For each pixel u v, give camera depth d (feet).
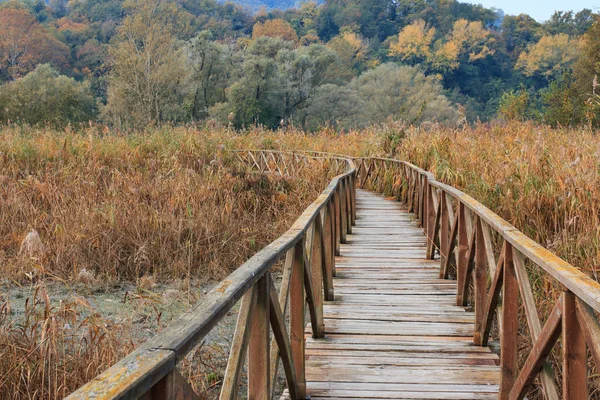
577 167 24.20
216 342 17.44
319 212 14.89
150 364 4.24
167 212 27.91
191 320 5.28
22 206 28.53
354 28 374.84
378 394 11.93
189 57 149.79
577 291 6.95
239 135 54.60
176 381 4.71
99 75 223.10
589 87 80.33
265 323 8.19
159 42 124.36
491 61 329.31
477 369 13.26
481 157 31.22
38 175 33.53
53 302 20.36
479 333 14.80
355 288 20.33
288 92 153.17
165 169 36.83
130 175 35.40
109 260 23.93
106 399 3.58
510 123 48.98
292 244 9.81
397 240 28.76
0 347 13.23
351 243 28.14
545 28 363.15
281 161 45.96
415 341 15.16
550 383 8.86
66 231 25.27
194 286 23.09
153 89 121.70
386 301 18.79
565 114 76.95
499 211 23.11
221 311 5.77
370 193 47.34
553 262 8.14
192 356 15.20
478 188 25.32
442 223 21.56
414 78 197.98
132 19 124.67
